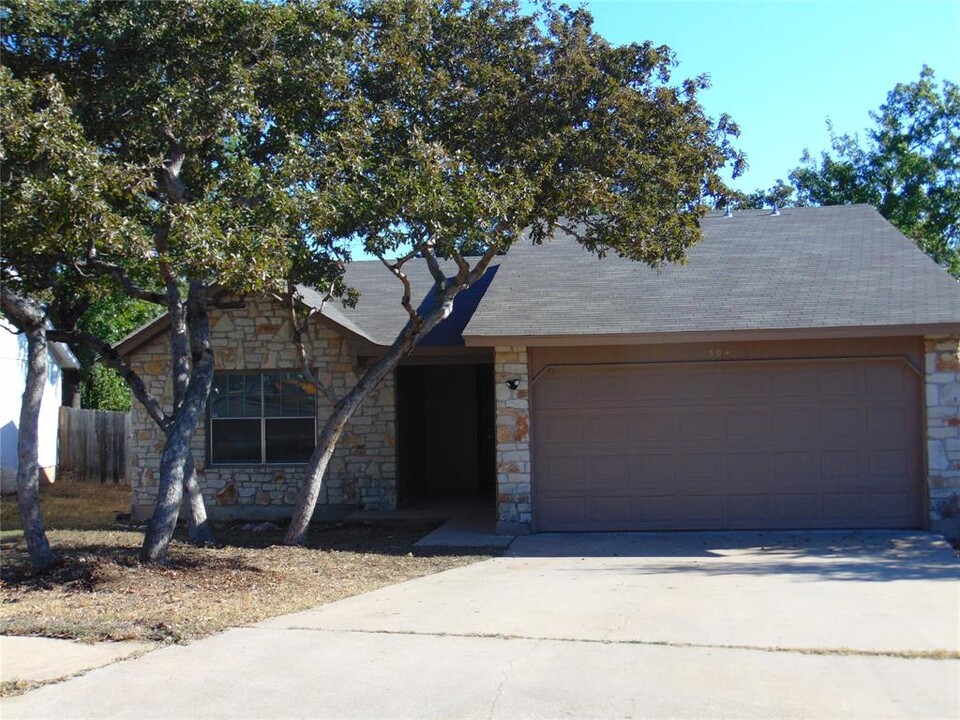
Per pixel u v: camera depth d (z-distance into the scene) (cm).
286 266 965
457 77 1168
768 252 1483
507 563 1079
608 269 1462
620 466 1288
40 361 971
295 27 1097
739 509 1270
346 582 958
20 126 863
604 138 1137
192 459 1250
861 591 859
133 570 954
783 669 606
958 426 1226
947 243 2719
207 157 1215
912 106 2695
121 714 547
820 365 1264
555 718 529
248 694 578
